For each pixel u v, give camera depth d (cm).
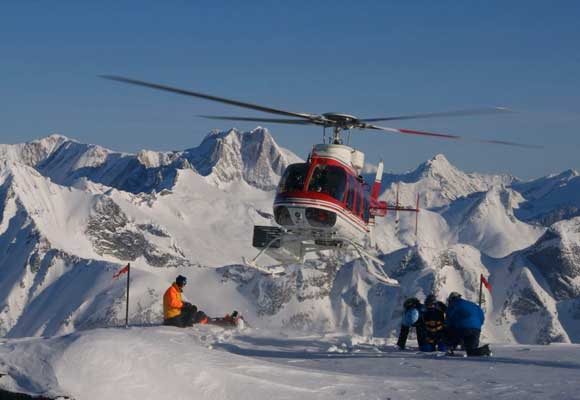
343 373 2092
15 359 1591
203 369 1683
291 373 1869
